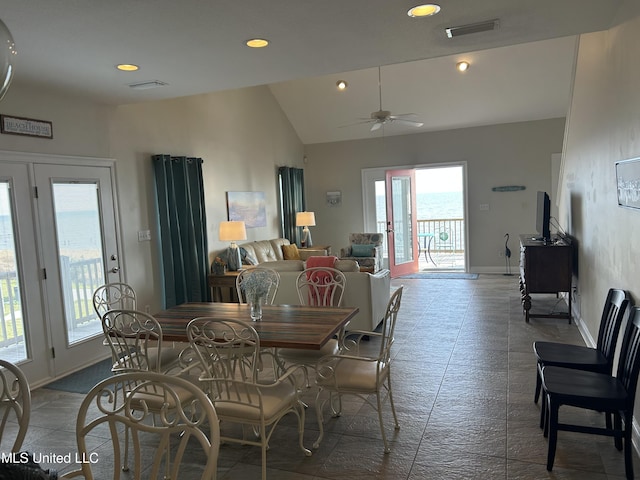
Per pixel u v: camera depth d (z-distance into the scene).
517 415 2.93
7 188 3.72
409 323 5.21
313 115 8.62
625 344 2.39
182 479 2.39
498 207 8.23
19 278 3.79
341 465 2.46
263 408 2.26
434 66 7.03
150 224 5.26
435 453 2.53
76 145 4.34
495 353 4.10
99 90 4.10
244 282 2.95
